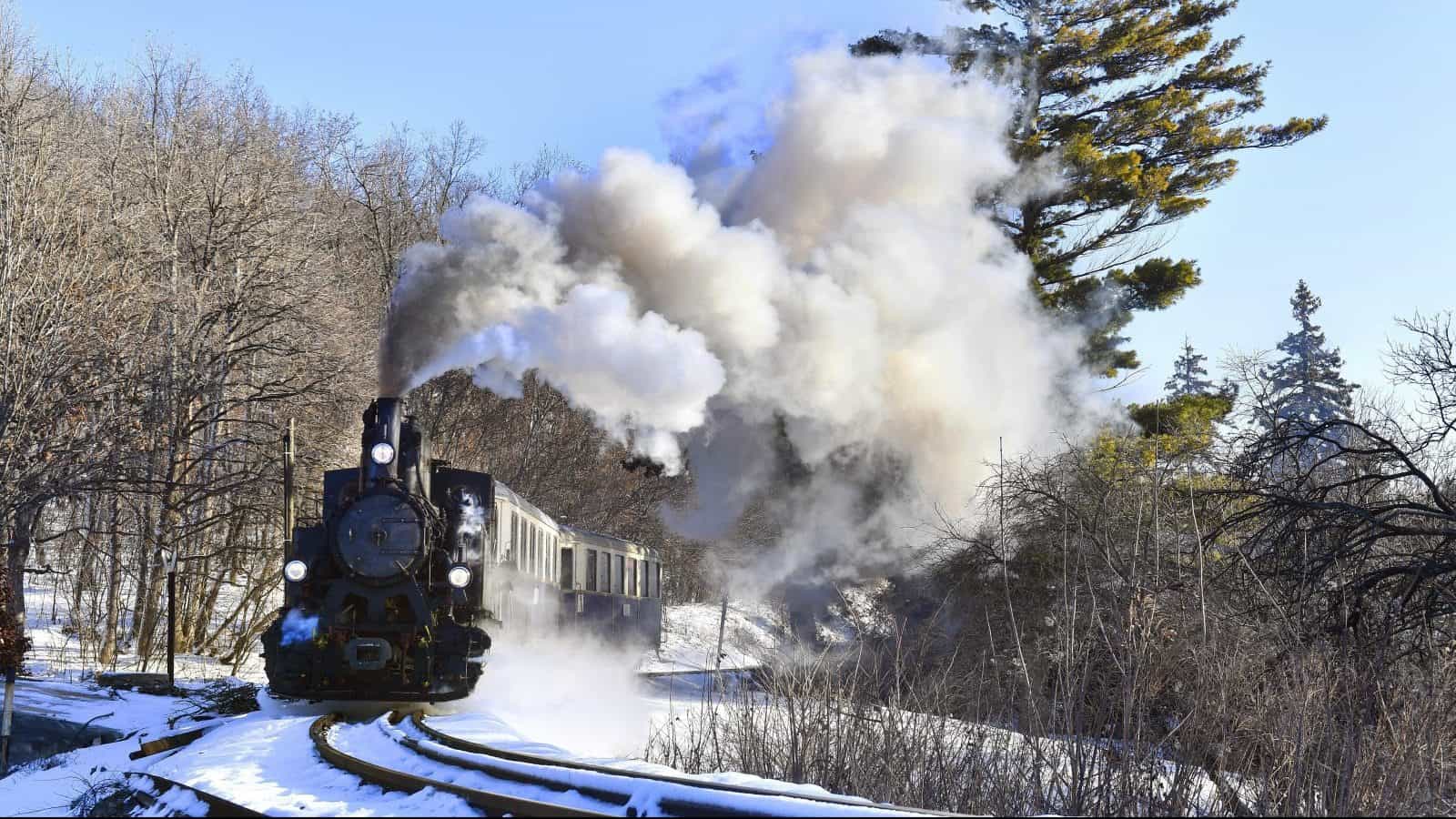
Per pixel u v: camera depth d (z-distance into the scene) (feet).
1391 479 56.18
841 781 36.01
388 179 151.74
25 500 74.13
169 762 35.27
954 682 46.16
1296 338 186.19
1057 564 63.57
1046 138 103.96
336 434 95.35
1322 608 53.72
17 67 101.30
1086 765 33.99
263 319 94.79
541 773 28.25
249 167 103.65
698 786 25.77
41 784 37.52
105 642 84.33
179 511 85.30
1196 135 102.53
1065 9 104.58
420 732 38.04
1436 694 39.93
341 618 47.01
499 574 53.01
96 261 85.10
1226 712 36.17
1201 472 64.64
